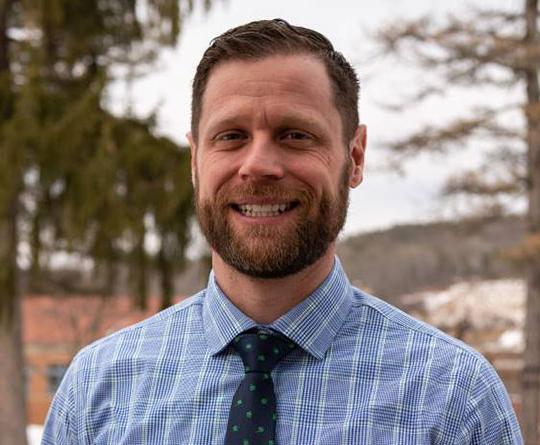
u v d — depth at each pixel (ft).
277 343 6.92
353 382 6.81
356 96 7.27
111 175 34.01
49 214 35.65
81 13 37.73
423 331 7.02
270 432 6.63
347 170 7.11
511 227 51.67
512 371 54.44
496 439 6.68
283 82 6.74
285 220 6.69
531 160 48.67
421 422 6.59
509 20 47.06
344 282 7.22
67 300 74.18
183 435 6.85
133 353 7.36
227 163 6.75
